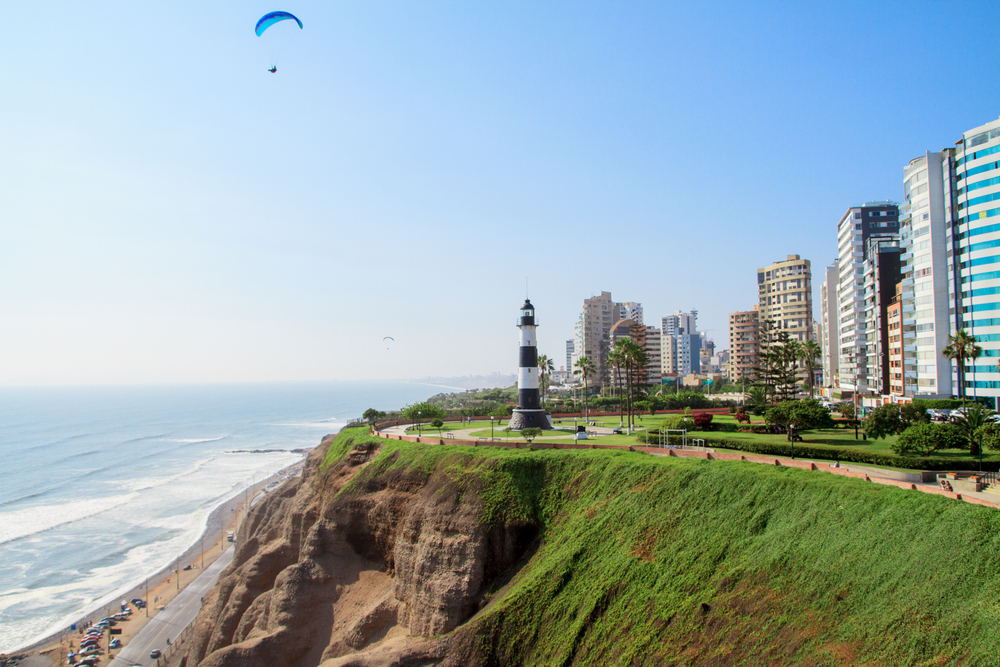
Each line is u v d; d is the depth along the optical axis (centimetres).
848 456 5322
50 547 11138
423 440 7056
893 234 14525
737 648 3322
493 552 5159
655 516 4466
